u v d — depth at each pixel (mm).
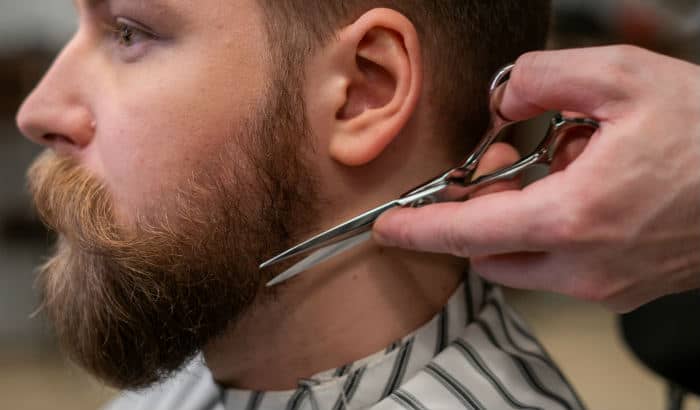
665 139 471
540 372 646
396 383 609
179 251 565
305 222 587
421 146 609
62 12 1887
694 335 758
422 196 553
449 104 616
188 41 554
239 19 551
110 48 589
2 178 1956
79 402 1749
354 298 605
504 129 596
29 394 1774
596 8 1426
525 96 513
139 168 565
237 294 583
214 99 553
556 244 479
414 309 625
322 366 618
